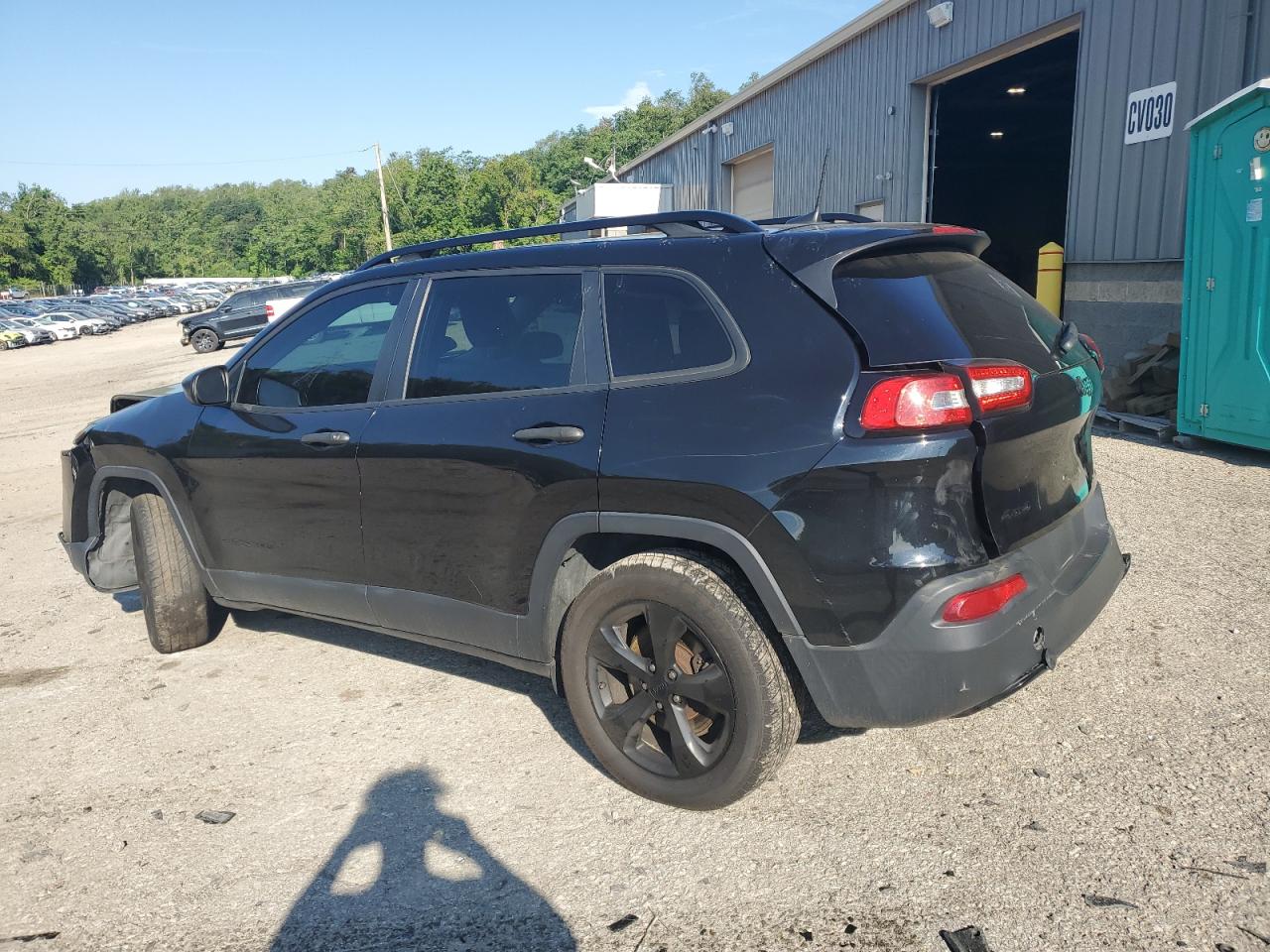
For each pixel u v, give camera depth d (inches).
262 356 163.0
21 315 2078.0
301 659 177.2
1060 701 138.4
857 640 101.7
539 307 129.4
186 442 168.4
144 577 179.2
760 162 837.8
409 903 104.9
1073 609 111.6
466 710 151.2
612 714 121.6
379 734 144.9
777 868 106.3
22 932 103.7
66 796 132.4
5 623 211.9
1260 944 89.7
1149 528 212.4
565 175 4128.9
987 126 759.7
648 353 117.9
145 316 2696.9
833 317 105.6
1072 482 122.3
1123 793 115.0
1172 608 167.5
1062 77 602.9
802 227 121.2
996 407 101.4
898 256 112.9
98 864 115.7
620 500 114.3
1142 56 367.6
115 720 156.0
